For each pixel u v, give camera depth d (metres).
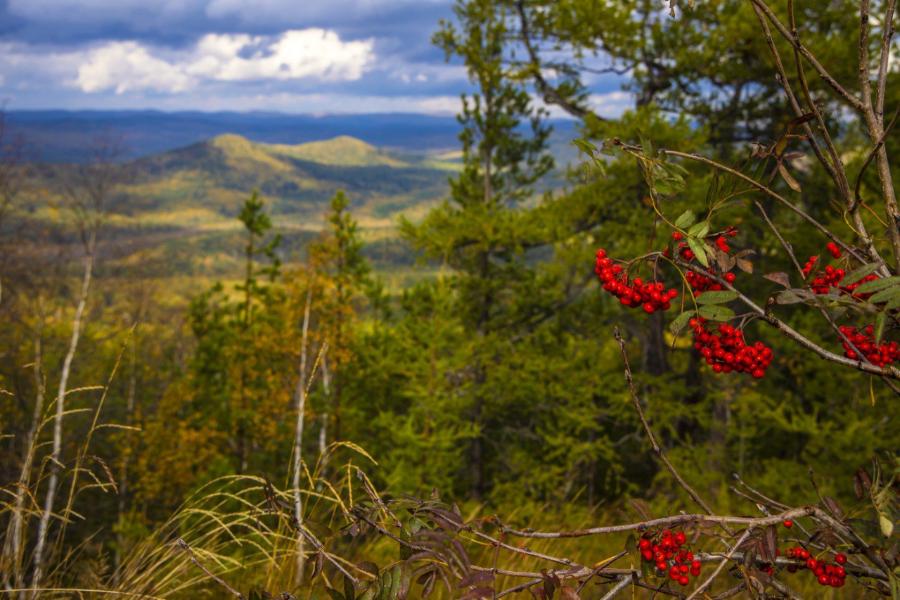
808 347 1.41
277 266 21.94
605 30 12.91
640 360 17.98
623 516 1.50
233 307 25.55
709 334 1.49
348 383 17.47
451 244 14.99
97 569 2.45
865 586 1.46
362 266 16.48
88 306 19.75
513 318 16.53
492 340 15.21
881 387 10.29
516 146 16.45
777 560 1.51
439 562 1.34
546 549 3.49
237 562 2.45
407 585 1.33
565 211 14.34
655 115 12.09
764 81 12.24
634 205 13.61
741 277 11.26
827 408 12.01
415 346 14.42
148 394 28.56
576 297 16.41
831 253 1.62
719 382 13.37
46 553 2.45
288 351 16.50
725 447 13.02
